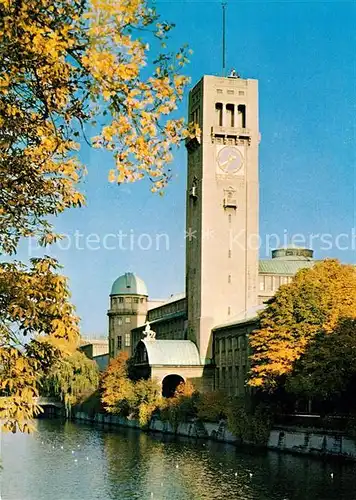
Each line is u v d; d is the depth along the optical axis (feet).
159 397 410.72
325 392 244.01
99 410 484.74
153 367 441.27
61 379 511.81
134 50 56.08
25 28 52.85
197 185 463.01
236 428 297.33
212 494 177.88
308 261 518.78
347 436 233.35
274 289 499.51
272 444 278.26
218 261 451.94
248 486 187.62
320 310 278.87
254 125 459.73
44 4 54.90
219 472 213.46
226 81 459.32
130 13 55.57
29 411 54.90
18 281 57.93
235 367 411.13
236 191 456.04
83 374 522.88
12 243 63.82
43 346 59.11
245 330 397.39
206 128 455.22
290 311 280.31
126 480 202.90
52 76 56.03
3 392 56.85
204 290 449.48
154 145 58.39
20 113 57.21
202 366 446.19
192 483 194.08
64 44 53.88
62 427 429.79
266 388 279.49
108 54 55.42
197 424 344.28
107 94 56.08
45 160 60.95
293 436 265.13
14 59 54.90
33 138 60.49
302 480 194.70
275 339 280.10
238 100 459.73
